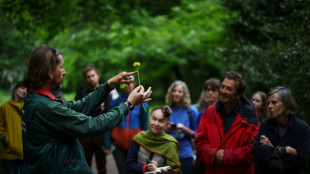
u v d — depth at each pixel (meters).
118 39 10.74
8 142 3.89
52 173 1.62
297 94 4.11
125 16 11.99
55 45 10.43
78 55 10.95
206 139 2.85
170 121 3.92
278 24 4.59
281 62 4.36
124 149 3.98
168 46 10.73
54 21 6.98
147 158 3.12
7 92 13.09
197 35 10.09
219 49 5.57
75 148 1.73
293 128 2.60
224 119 2.85
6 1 5.62
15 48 10.96
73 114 1.63
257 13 5.36
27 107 1.68
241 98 2.87
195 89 13.75
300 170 2.54
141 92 1.85
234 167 2.68
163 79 16.47
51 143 1.63
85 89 4.14
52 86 1.79
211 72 11.77
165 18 11.35
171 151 3.11
